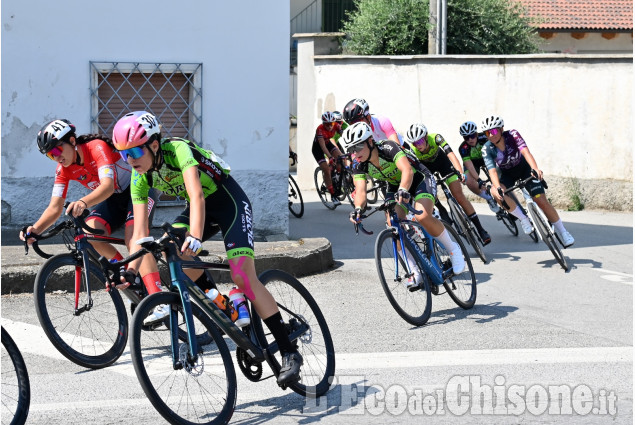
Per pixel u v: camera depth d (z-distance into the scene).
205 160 4.34
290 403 4.49
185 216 4.80
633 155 12.76
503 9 18.16
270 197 9.12
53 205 5.25
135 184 4.54
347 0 23.25
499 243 10.02
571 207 13.23
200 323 4.20
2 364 4.27
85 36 8.60
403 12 17.55
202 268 4.29
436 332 5.95
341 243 9.74
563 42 22.61
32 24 8.47
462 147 9.96
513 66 13.55
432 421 4.23
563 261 8.22
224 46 8.88
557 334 5.93
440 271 6.36
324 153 12.68
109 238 5.38
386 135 8.31
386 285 5.90
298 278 7.75
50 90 8.59
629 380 4.90
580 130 13.20
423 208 6.22
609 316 6.49
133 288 4.99
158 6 8.72
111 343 5.16
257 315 4.45
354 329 6.02
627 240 10.27
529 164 8.66
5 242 8.01
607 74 12.95
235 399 4.14
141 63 8.73
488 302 6.94
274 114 9.05
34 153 8.65
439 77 14.00
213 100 8.91
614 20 22.41
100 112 8.75
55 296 5.19
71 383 4.76
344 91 14.77
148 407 4.36
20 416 3.83
